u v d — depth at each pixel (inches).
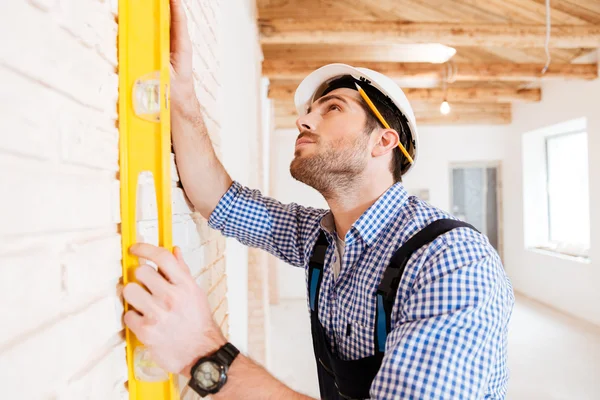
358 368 38.6
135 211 27.1
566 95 200.1
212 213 47.4
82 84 21.5
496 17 157.1
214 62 55.5
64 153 19.7
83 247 21.4
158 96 27.5
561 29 149.5
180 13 35.6
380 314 37.1
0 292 15.2
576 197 222.1
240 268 81.0
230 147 69.5
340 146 42.9
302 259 52.0
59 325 19.0
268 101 218.1
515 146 250.2
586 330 181.0
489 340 31.4
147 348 27.2
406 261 36.2
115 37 25.8
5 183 15.6
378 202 41.4
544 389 128.0
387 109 45.4
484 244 35.1
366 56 195.8
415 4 158.6
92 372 22.1
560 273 210.2
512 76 181.9
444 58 196.9
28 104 17.0
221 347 27.8
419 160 264.7
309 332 198.8
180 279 27.0
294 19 148.4
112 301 24.9
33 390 17.0
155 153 28.0
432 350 29.7
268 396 28.0
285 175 265.0
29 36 17.0
